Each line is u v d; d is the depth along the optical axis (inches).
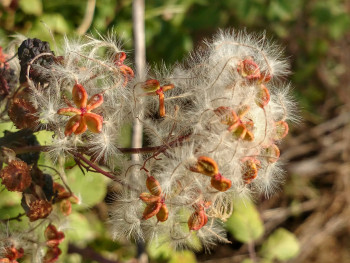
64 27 15.1
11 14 14.5
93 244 15.1
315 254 24.5
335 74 25.5
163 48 17.2
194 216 8.5
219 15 18.7
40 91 8.6
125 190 8.9
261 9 19.7
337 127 25.8
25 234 9.4
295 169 24.9
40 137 9.7
